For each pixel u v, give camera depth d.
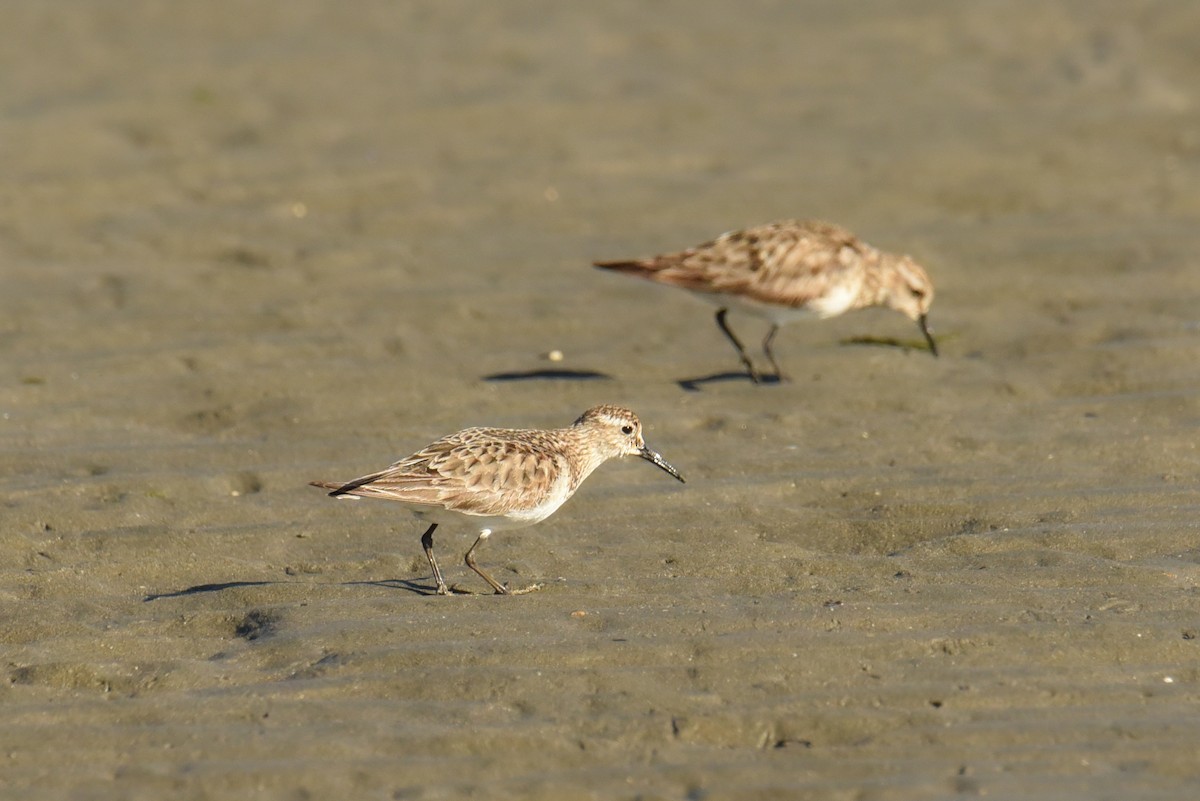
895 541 10.84
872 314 16.61
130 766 7.82
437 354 15.15
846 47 26.95
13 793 7.59
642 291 17.06
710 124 23.06
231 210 19.62
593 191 20.28
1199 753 7.69
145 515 11.30
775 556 10.52
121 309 16.20
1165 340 14.82
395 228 19.02
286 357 14.95
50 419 13.29
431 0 30.50
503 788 7.55
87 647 9.23
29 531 10.98
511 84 25.05
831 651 8.87
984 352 15.18
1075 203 19.59
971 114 23.44
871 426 13.21
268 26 28.78
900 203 19.78
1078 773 7.55
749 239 15.09
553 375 14.62
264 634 9.34
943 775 7.57
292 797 7.52
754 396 14.11
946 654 8.82
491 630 9.26
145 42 27.62
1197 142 21.84
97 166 21.20
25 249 18.14
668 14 29.31
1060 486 11.59
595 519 11.28
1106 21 27.61
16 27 28.48
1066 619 9.23
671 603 9.66
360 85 25.16
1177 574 9.91
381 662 8.86
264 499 11.68
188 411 13.58
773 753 7.86
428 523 11.26
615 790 7.53
